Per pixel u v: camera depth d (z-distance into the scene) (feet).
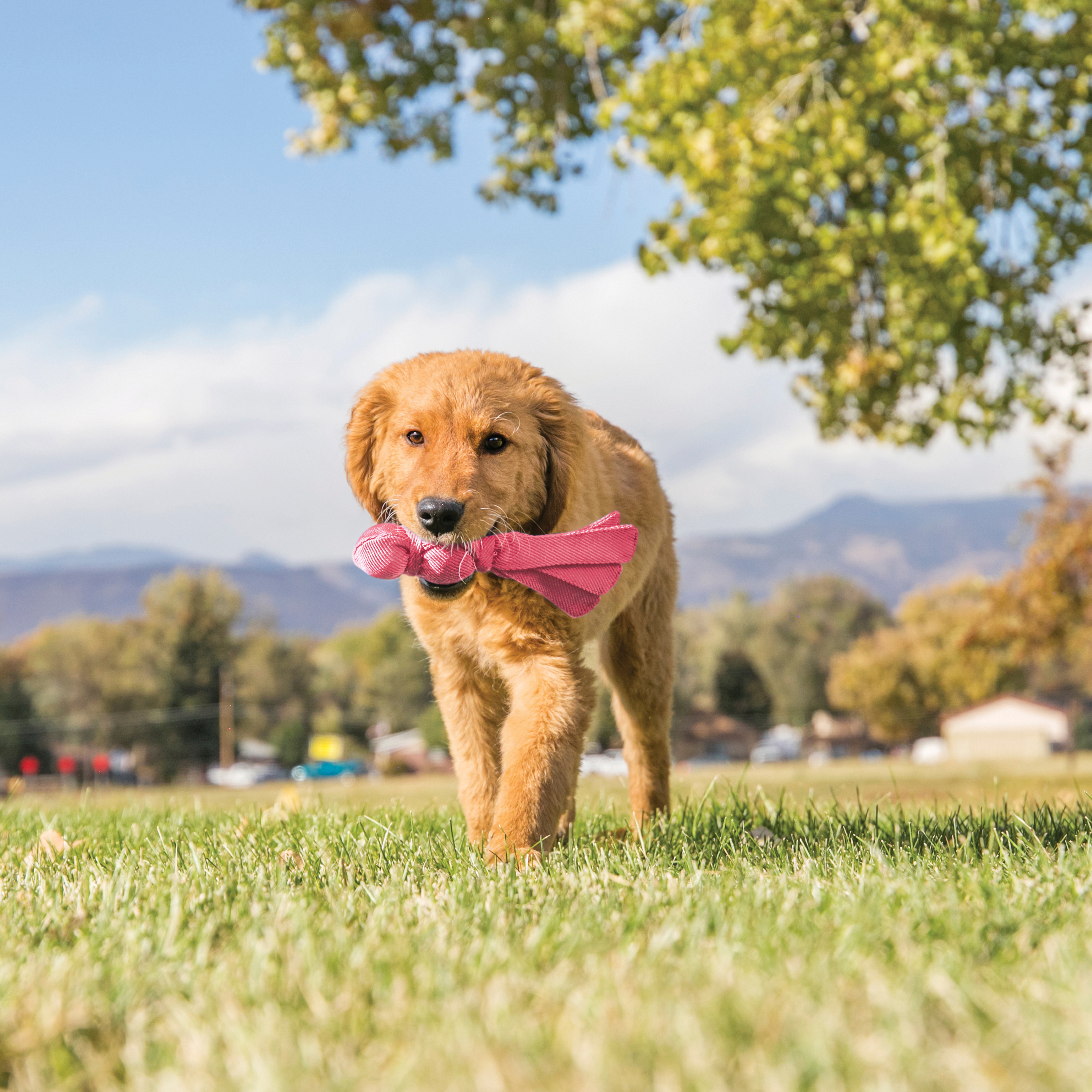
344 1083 4.37
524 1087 4.24
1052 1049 4.44
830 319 32.45
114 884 8.69
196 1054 4.75
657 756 14.73
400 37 37.60
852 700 228.02
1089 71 29.37
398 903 7.83
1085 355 32.76
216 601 221.46
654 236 29.12
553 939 6.59
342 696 278.46
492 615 11.28
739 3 27.94
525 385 11.56
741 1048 4.58
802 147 27.20
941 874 8.80
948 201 26.73
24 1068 4.87
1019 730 211.41
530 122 37.35
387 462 11.32
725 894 7.85
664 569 14.83
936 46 26.18
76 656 214.90
